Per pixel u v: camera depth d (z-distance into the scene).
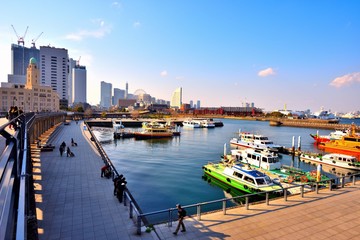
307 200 18.02
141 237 13.00
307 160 50.81
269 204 17.19
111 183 23.56
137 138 87.12
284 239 12.45
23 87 156.62
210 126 146.62
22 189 4.50
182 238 12.57
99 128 132.12
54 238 13.05
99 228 14.20
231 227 13.67
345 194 19.45
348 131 77.69
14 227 3.98
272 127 157.00
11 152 5.38
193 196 28.88
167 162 48.38
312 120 182.25
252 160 39.94
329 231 13.34
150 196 28.70
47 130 75.88
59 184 23.08
